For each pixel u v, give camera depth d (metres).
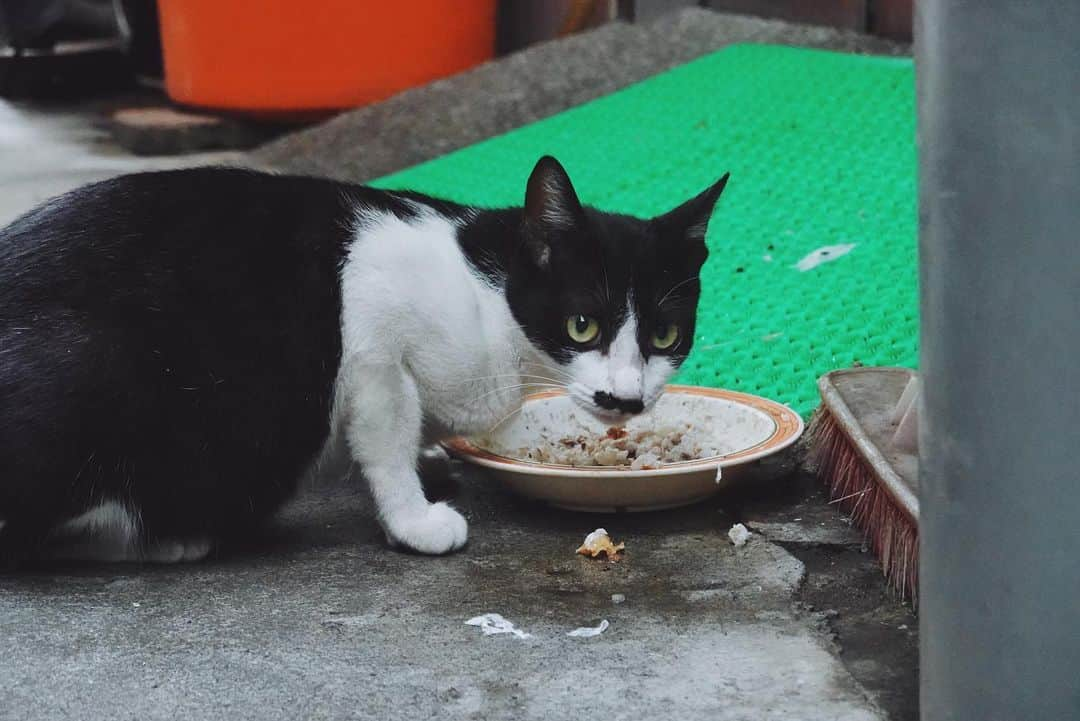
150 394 2.39
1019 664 1.63
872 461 2.49
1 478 2.35
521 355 2.69
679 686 1.98
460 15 7.37
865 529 2.64
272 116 7.43
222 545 2.62
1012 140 1.52
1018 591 1.61
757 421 2.94
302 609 2.32
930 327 1.62
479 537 2.70
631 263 2.57
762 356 3.51
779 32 6.44
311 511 2.90
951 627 1.67
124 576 2.50
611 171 5.19
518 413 2.97
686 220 2.64
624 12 7.00
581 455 2.94
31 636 2.18
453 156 5.74
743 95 5.71
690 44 6.54
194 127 7.32
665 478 2.66
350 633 2.20
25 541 2.44
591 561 2.54
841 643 2.20
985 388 1.58
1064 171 1.51
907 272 3.92
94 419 2.36
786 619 2.24
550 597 2.37
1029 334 1.55
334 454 2.71
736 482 2.85
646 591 2.39
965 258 1.57
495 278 2.65
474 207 2.86
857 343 3.49
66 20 9.91
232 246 2.49
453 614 2.29
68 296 2.38
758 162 5.02
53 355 2.34
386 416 2.58
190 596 2.38
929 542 1.68
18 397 2.33
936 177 1.58
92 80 9.36
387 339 2.55
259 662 2.08
